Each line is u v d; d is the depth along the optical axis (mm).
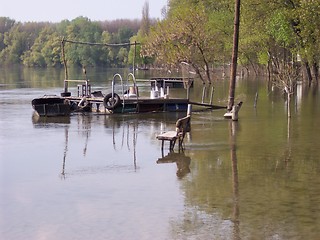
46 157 21938
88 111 38656
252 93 54719
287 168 19219
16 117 35906
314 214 13883
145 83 79938
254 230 12758
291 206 14578
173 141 22734
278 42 61219
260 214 13922
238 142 24625
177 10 76000
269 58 73000
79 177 18312
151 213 14156
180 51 69938
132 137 27078
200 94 55156
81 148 23984
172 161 20781
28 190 16625
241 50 74312
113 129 30062
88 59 170625
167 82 65375
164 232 12727
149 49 74688
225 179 17719
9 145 24781
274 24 50719
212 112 37719
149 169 19422
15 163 20719
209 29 71688
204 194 15891
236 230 12773
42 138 26828
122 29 184625
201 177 18047
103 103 37469
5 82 84375
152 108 38031
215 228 12930
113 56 173500
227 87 65125
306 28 47688
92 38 175625
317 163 20016
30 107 42938
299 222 13281
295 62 58625
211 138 25844
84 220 13648
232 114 32719
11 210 14539
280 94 52531
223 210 14305
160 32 72188
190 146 23812
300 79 70188
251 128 29078
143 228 13016
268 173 18484
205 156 21594
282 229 12805
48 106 36031
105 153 22719
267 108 39625
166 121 33531
